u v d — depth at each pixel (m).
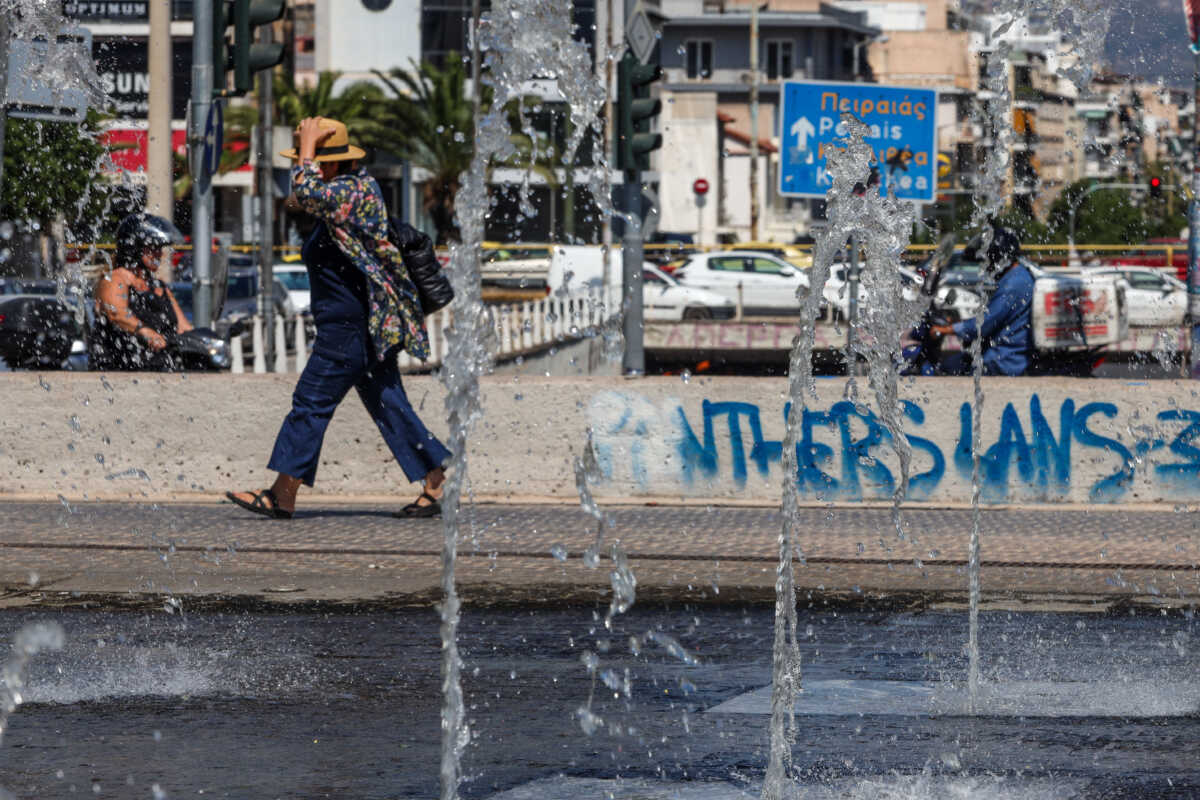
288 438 11.88
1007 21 10.83
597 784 5.61
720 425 13.15
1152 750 6.11
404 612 8.92
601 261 51.28
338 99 81.38
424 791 5.52
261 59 18.47
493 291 52.25
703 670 7.52
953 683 7.26
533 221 70.75
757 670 7.53
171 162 28.45
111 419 13.52
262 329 22.97
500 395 13.30
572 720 6.57
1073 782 5.64
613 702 6.89
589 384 13.23
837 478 13.08
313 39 94.12
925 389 12.97
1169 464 12.88
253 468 13.45
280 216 78.75
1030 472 12.98
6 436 13.60
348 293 11.80
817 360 44.16
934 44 120.19
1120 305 17.83
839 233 6.93
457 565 10.43
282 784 5.60
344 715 6.63
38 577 9.97
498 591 9.55
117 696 6.95
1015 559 10.52
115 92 70.94
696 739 6.26
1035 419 12.98
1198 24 13.73
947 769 5.83
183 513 12.52
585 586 9.70
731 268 57.25
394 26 85.06
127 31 71.06
